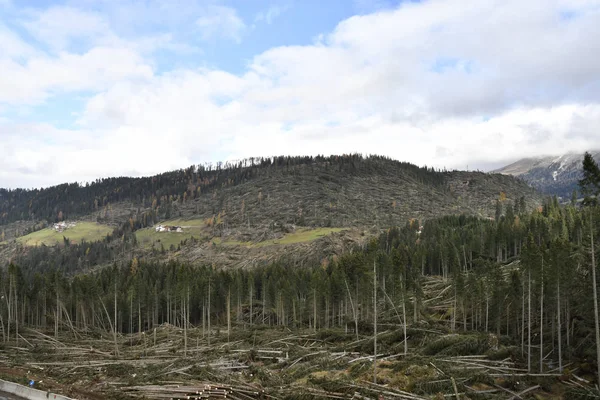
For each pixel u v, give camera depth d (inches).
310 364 1749.5
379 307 3021.7
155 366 1851.6
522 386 1373.0
